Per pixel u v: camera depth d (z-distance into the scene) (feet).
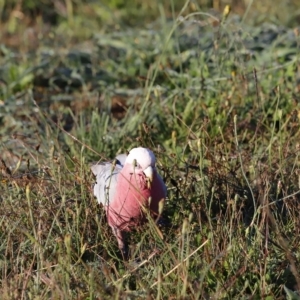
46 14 63.98
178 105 38.47
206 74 40.14
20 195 28.58
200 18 51.21
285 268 25.96
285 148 32.24
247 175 31.32
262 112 35.88
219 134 35.06
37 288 24.08
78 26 60.18
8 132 39.27
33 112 41.37
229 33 39.42
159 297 23.00
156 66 38.81
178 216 28.86
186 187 30.12
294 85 39.17
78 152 34.83
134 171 25.96
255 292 24.89
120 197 27.30
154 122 37.22
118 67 46.88
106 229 28.25
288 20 54.80
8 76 47.06
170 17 60.23
